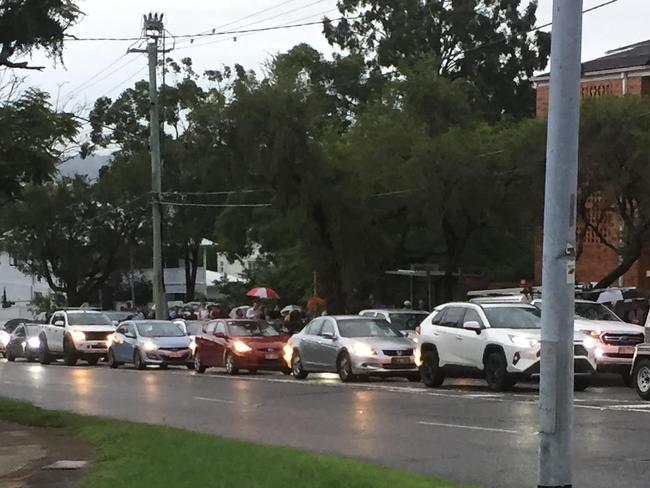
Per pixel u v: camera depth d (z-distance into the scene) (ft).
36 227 210.18
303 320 129.59
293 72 118.73
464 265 136.67
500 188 108.17
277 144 113.09
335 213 119.96
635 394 64.59
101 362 131.64
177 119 218.18
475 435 45.37
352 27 201.98
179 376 94.43
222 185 140.77
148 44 134.62
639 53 139.74
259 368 95.66
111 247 217.56
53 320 128.67
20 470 35.12
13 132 45.42
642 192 97.35
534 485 33.22
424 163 107.65
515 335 66.23
